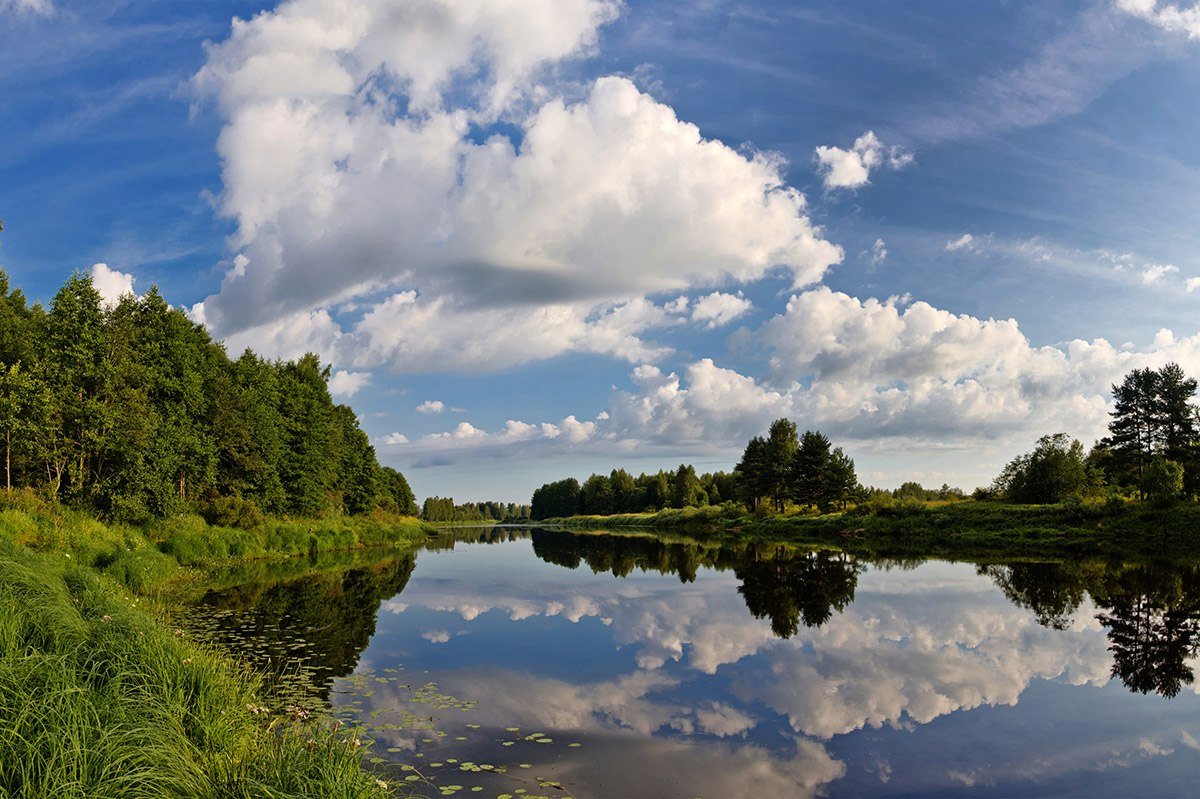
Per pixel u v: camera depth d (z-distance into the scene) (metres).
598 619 17.14
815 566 30.58
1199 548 34.28
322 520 49.47
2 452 25.11
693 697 10.23
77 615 8.91
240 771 5.46
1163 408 48.75
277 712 8.51
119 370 27.25
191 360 35.25
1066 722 9.02
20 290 34.59
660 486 113.50
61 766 4.43
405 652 13.01
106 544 21.66
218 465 38.94
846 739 8.38
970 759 7.73
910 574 26.66
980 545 40.97
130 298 32.69
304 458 48.66
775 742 8.26
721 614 17.91
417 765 7.25
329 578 25.27
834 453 68.19
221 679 7.63
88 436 26.00
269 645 12.89
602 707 9.65
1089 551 35.41
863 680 11.20
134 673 6.84
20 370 26.22
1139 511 40.81
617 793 6.65
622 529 90.25
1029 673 11.56
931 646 13.72
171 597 18.58
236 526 35.25
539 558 38.34
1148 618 16.39
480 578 27.06
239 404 39.25
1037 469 50.34
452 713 9.16
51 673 5.84
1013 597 20.05
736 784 6.96
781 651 13.38
